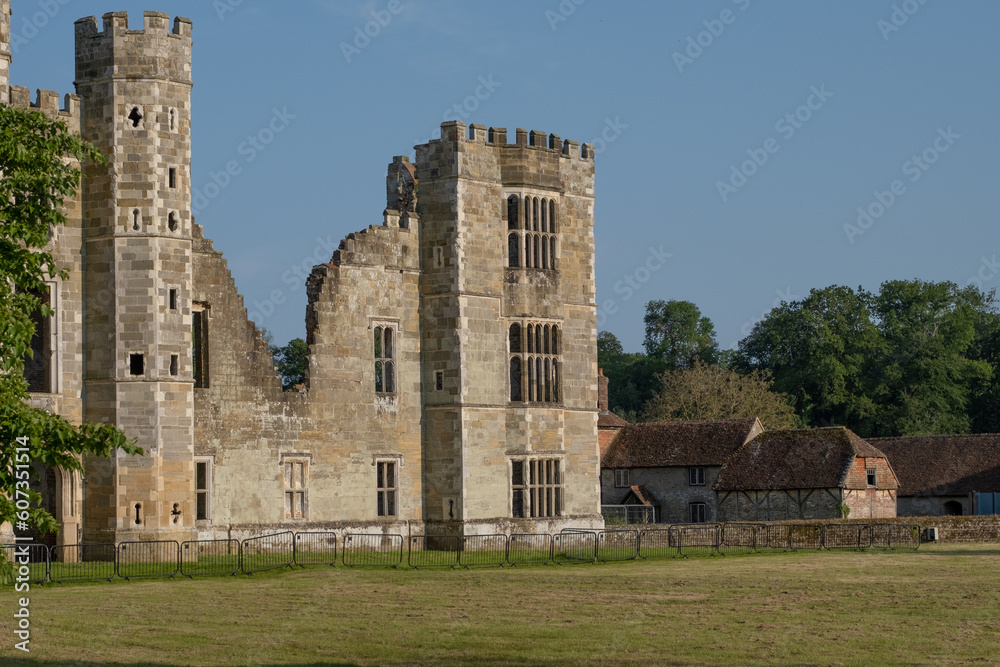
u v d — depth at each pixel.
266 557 49.59
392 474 58.06
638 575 44.56
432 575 44.34
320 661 27.58
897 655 28.34
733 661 27.64
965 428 120.19
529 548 58.97
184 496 49.03
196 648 28.91
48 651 28.45
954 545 62.62
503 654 28.31
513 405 60.03
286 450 54.31
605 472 96.50
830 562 50.72
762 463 89.44
